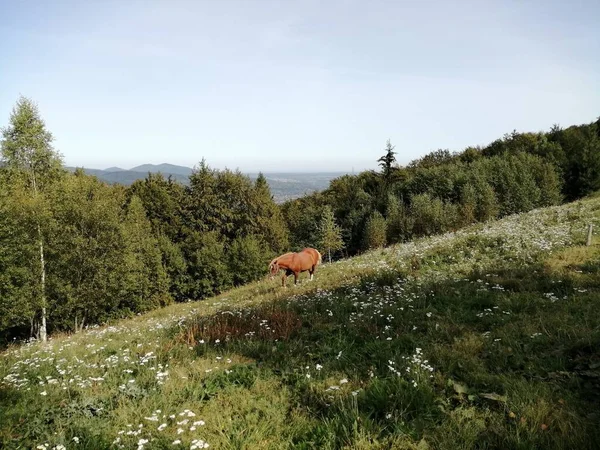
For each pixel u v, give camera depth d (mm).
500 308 10297
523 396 5762
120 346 11594
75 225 29203
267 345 9617
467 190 50469
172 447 5453
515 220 29219
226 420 6129
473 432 5133
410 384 6531
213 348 10008
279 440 5602
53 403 7332
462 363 7262
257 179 63062
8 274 24766
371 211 67500
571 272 12852
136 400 7121
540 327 8625
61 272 28406
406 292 12883
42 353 11781
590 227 17344
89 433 5934
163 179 60844
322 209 72812
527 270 13875
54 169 29297
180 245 49781
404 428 5371
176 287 44438
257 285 23750
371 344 8781
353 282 16297
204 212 53250
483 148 91250
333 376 7465
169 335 12141
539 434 4938
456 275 14609
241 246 47344
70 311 29391
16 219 25547
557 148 62250
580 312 9188
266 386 7352
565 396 5742
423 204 53594
